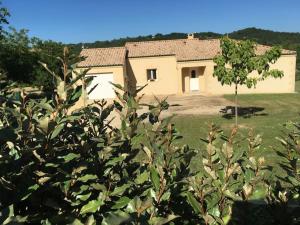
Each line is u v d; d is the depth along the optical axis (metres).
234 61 17.12
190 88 34.50
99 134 2.21
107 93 30.83
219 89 32.62
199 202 1.97
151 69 33.47
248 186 2.01
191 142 12.93
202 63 32.69
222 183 2.00
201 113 21.19
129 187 1.98
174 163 2.19
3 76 2.77
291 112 20.53
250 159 2.23
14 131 1.84
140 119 2.13
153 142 2.13
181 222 2.04
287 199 2.09
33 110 2.14
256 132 14.52
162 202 1.98
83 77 2.18
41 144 1.83
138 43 35.31
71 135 2.13
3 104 2.27
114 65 30.55
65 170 1.87
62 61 2.01
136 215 1.66
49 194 1.86
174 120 18.70
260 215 2.02
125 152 2.09
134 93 2.23
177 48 34.09
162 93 33.56
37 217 1.79
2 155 1.76
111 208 1.83
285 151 2.46
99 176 1.97
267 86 32.06
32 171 1.80
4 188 1.72
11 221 1.50
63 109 2.05
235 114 18.72
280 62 31.70
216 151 2.20
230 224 1.88
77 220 1.71
